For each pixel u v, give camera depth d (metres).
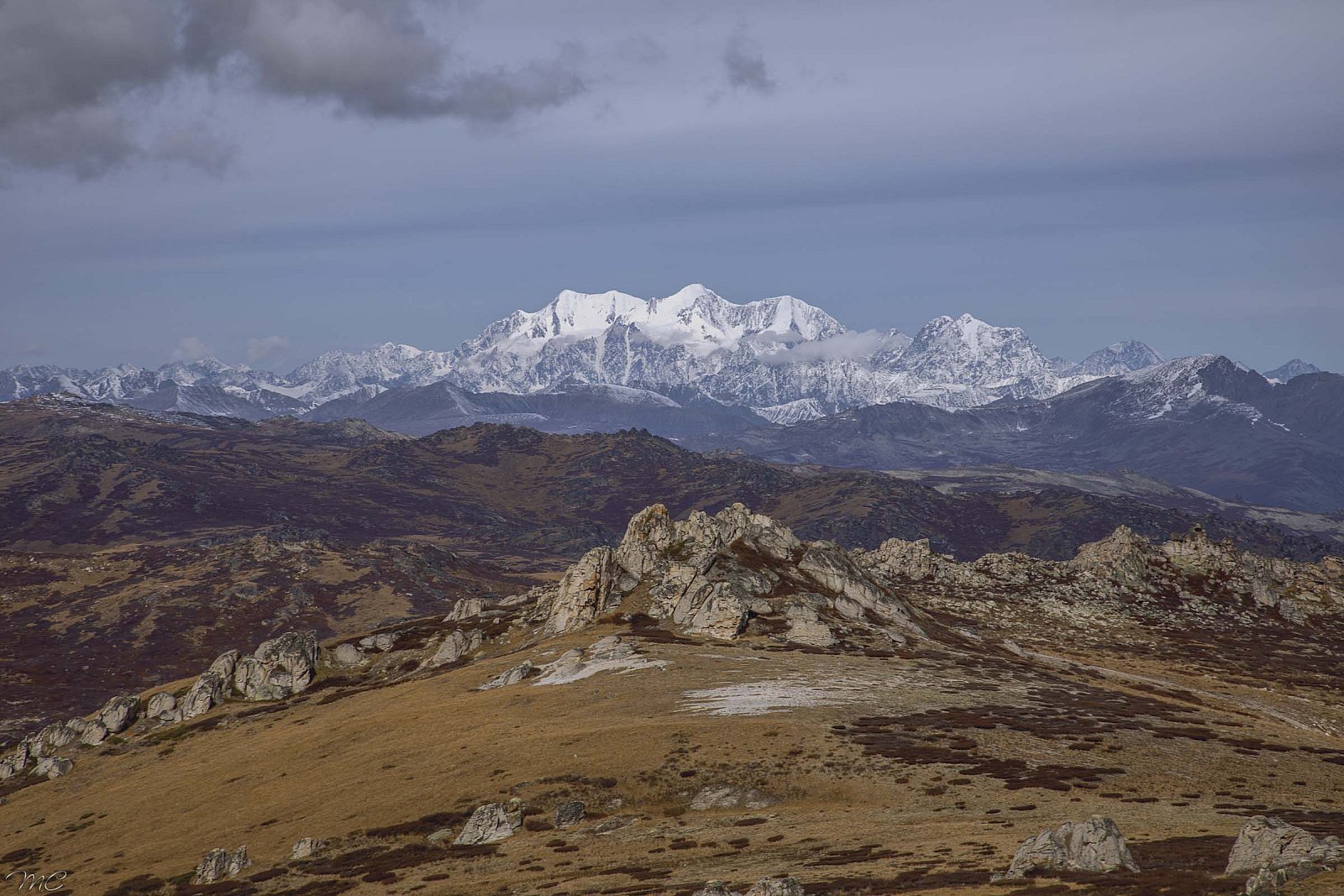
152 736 172.62
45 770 163.62
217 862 95.50
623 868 77.19
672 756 100.94
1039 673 155.00
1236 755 97.19
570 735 111.19
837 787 90.81
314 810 106.50
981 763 93.56
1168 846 66.25
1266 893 50.81
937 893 60.16
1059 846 64.31
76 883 102.62
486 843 89.62
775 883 63.22
